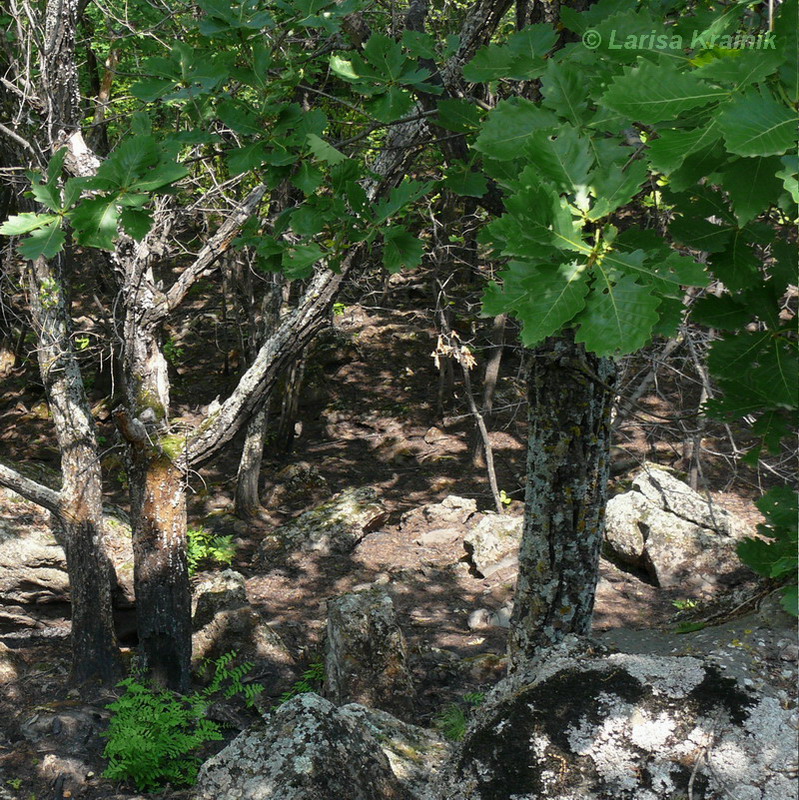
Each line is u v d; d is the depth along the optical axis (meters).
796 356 2.39
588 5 4.14
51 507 8.41
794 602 1.80
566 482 4.99
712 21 2.18
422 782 4.37
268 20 3.29
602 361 4.91
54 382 8.32
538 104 2.39
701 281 1.78
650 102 1.71
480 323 17.05
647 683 3.03
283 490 14.05
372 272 11.85
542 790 2.86
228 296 18.03
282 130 3.25
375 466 14.86
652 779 2.81
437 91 3.60
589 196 1.89
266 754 4.24
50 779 7.02
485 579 11.14
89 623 8.46
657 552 10.75
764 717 2.87
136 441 8.07
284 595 11.08
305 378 16.95
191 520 13.41
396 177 6.50
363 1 3.78
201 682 8.85
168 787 7.04
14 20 7.89
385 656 8.14
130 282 8.06
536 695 3.06
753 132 1.57
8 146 7.88
